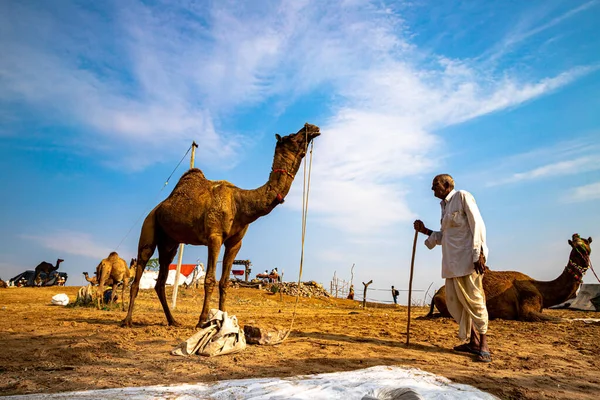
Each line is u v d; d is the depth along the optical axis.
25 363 5.27
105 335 7.43
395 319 12.27
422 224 7.15
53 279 35.94
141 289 31.89
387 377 4.58
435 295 12.56
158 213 8.95
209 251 8.19
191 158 16.25
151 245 8.98
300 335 8.02
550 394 4.50
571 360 6.30
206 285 8.16
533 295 11.34
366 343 7.21
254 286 37.75
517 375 5.25
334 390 3.99
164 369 5.10
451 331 9.23
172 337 7.35
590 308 16.52
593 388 4.82
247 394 3.84
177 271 16.97
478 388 4.57
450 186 6.67
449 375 5.04
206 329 6.19
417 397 2.98
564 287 11.34
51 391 4.06
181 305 20.58
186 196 8.55
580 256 11.28
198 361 5.54
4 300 20.45
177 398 3.73
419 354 6.35
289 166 8.51
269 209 8.55
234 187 8.77
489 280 11.79
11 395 3.84
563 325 10.34
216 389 4.04
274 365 5.38
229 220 8.36
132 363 5.39
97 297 16.47
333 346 6.80
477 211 6.21
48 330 8.05
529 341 7.90
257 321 11.21
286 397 3.72
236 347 6.14
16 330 8.00
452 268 6.32
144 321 10.38
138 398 3.68
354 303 34.94
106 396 3.72
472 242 6.16
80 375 4.71
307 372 5.02
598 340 8.07
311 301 33.22
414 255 7.34
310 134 8.57
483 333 6.16
